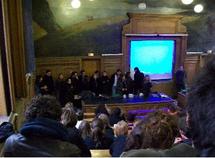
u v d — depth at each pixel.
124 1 10.22
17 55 6.54
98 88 9.90
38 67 9.66
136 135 1.36
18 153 1.24
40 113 1.37
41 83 9.06
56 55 9.90
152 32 10.71
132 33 10.50
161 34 10.75
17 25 6.49
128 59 10.71
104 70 10.51
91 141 3.51
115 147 2.80
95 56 10.29
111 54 10.46
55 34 9.73
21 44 6.55
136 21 10.46
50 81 9.22
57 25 9.70
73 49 10.07
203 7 11.10
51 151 1.25
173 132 1.46
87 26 10.05
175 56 11.23
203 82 0.78
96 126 3.55
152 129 1.31
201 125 0.76
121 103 9.04
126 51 10.61
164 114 1.54
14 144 1.25
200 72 0.81
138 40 10.66
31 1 8.36
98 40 10.27
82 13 9.89
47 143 1.26
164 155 0.93
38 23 9.45
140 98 9.59
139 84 10.12
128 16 10.37
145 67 10.94
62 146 1.28
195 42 11.38
